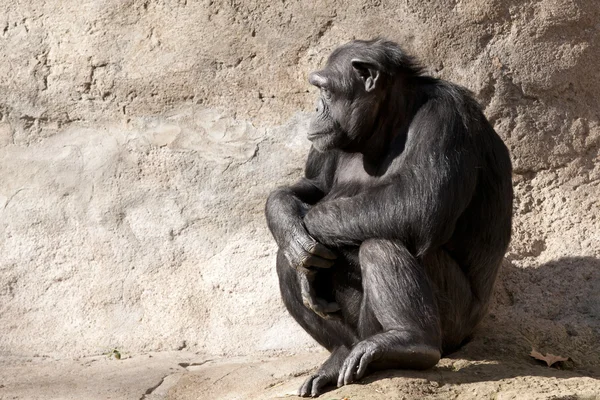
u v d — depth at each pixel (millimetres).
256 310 30266
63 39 32031
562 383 22469
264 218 30812
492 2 30672
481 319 26828
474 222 25500
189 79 31359
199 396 25766
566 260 30156
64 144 31906
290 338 29922
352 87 24188
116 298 30875
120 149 31625
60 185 31656
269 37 31109
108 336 30578
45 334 30734
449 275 24688
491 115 30984
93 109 31859
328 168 26641
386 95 24406
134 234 31219
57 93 31938
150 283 30875
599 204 30906
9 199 31734
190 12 31391
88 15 31906
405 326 22578
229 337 30203
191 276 30812
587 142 31156
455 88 24906
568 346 27297
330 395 21844
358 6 30812
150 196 31328
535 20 30812
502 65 30906
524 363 25250
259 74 31188
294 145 30906
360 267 24016
